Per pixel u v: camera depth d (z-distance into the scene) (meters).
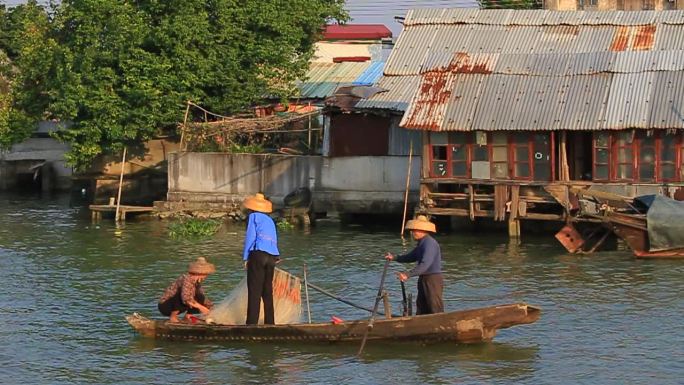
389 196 48.81
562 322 28.36
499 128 42.59
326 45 75.62
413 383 22.97
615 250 41.09
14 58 74.06
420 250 25.19
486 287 33.62
